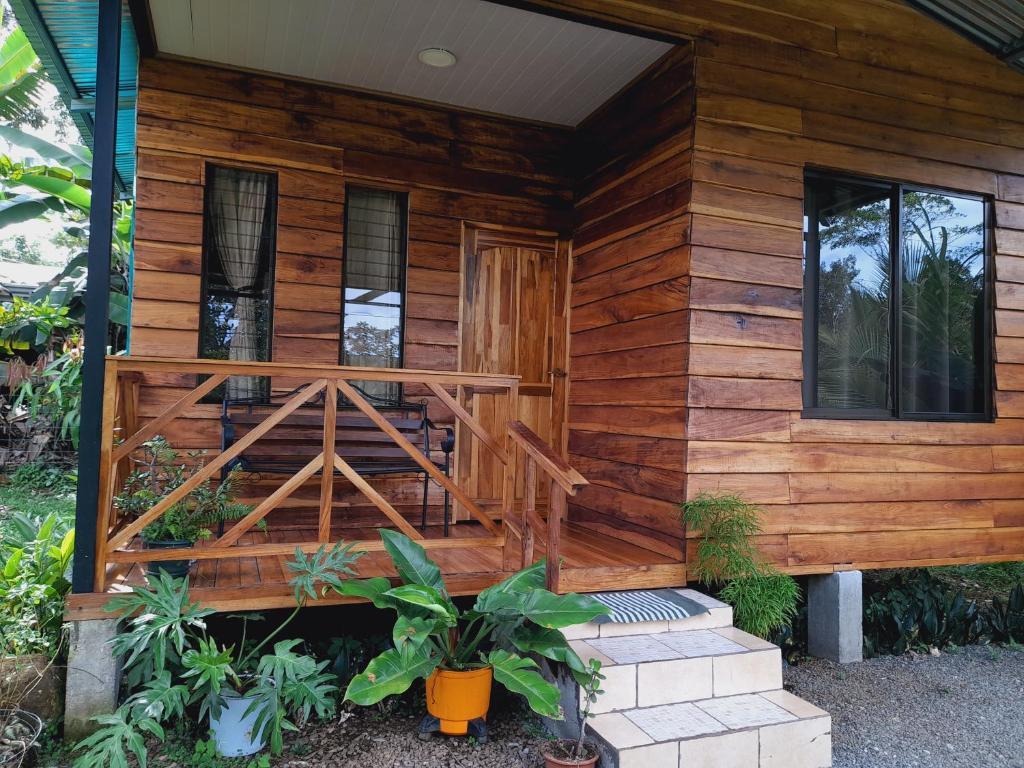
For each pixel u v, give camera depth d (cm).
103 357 299
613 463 445
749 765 276
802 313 407
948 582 587
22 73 873
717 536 363
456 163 493
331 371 336
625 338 439
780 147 404
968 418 462
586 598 289
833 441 416
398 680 270
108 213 300
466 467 498
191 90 434
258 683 288
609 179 469
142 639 265
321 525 334
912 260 451
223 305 447
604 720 281
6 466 842
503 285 508
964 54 461
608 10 371
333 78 452
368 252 480
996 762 312
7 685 290
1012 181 476
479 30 387
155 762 280
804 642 441
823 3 420
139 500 325
